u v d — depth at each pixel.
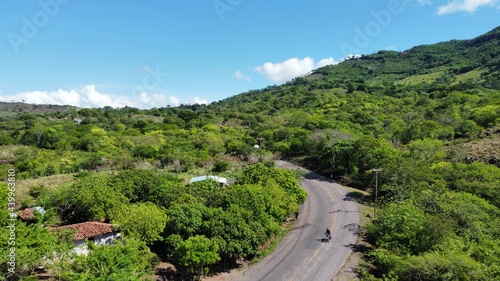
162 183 38.81
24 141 84.25
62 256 21.22
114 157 64.31
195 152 71.25
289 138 83.94
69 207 35.44
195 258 24.84
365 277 27.53
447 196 37.06
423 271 24.22
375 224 34.69
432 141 59.62
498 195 40.81
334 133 73.25
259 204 32.84
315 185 56.09
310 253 32.62
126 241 24.70
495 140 61.12
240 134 98.06
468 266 23.59
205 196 34.56
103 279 17.30
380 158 52.75
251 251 28.19
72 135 88.75
